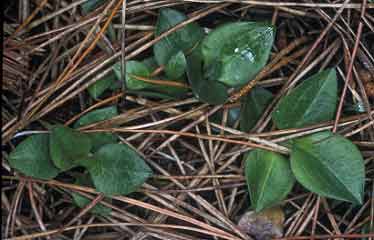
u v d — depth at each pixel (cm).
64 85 32
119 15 32
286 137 31
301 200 32
